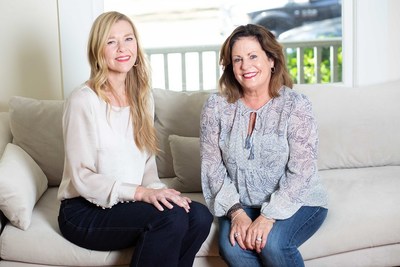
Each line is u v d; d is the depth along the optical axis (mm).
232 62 2064
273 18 3039
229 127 2096
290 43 3064
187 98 2602
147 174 2166
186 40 3006
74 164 1932
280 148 2016
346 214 2080
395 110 2586
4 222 2092
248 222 1961
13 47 2832
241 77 2041
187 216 1911
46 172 2477
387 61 3039
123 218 1890
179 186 2422
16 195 1994
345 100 2602
